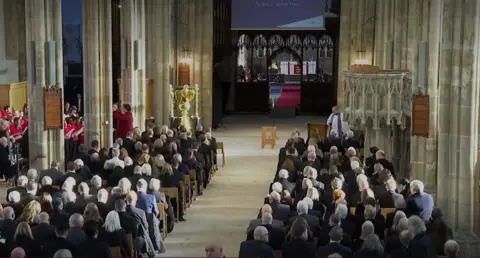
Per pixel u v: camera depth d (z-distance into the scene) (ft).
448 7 56.59
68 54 128.47
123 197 53.72
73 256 40.65
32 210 45.85
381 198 54.75
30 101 71.56
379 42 101.71
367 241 39.58
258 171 93.09
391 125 75.41
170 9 111.96
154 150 74.95
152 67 109.91
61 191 53.57
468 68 56.39
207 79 118.62
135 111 100.22
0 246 40.45
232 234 63.93
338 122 93.91
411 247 40.50
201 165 79.20
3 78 114.73
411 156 72.33
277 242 44.73
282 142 115.14
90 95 89.61
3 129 80.79
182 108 110.83
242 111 148.66
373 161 70.74
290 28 115.55
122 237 45.65
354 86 71.77
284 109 142.82
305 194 55.52
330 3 139.13
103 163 68.59
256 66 149.38
